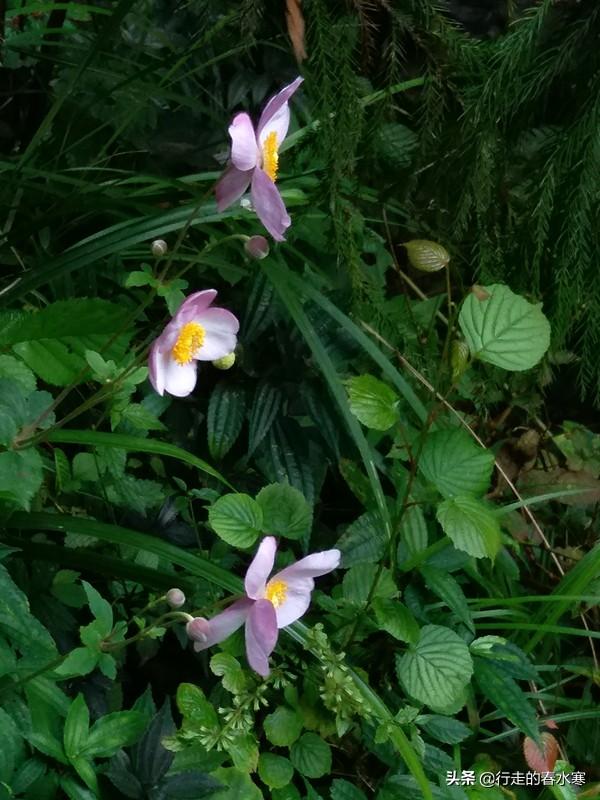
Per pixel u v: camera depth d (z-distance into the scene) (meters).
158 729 0.47
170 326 0.42
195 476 0.62
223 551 0.57
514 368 0.50
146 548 0.49
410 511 0.57
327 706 0.50
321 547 0.63
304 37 0.58
